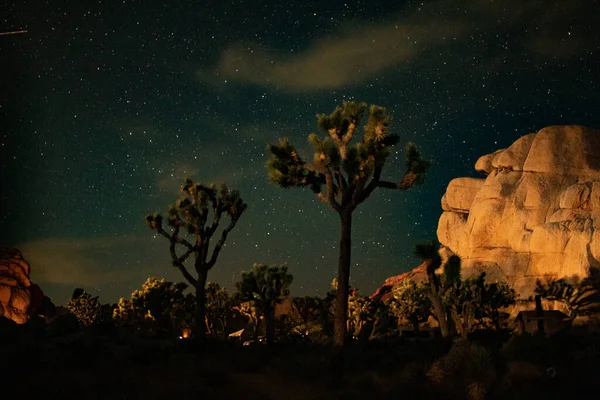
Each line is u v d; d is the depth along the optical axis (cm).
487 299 3916
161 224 2178
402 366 1459
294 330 4516
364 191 1598
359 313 4391
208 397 1055
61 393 979
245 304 4056
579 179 6969
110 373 1163
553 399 1059
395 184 1628
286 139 1677
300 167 1650
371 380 1255
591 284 5472
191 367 1366
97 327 2005
